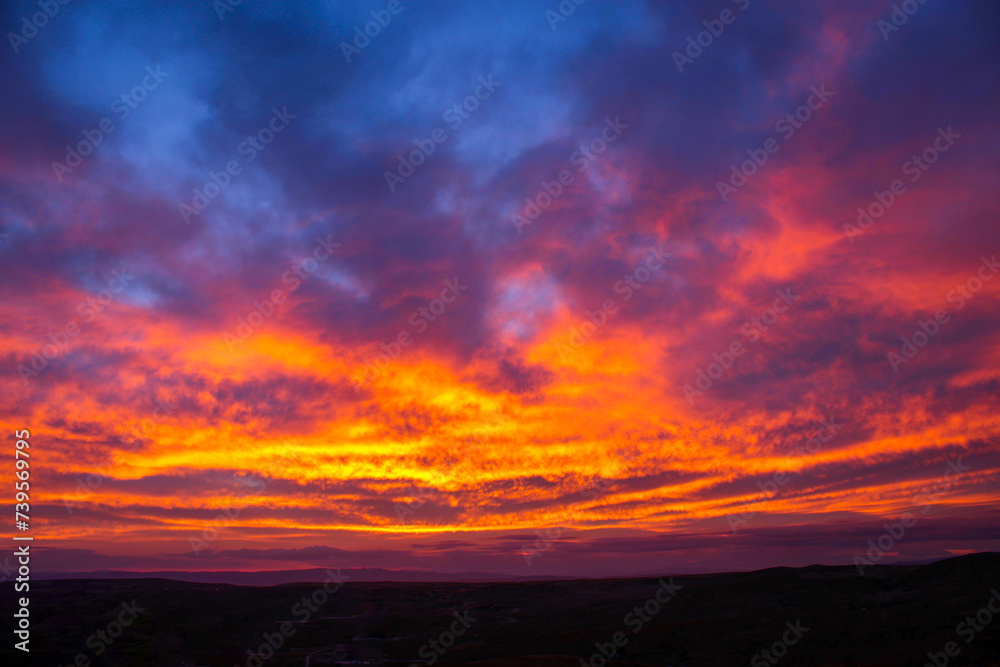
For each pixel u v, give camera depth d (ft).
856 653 284.82
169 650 368.07
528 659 293.02
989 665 255.09
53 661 345.10
